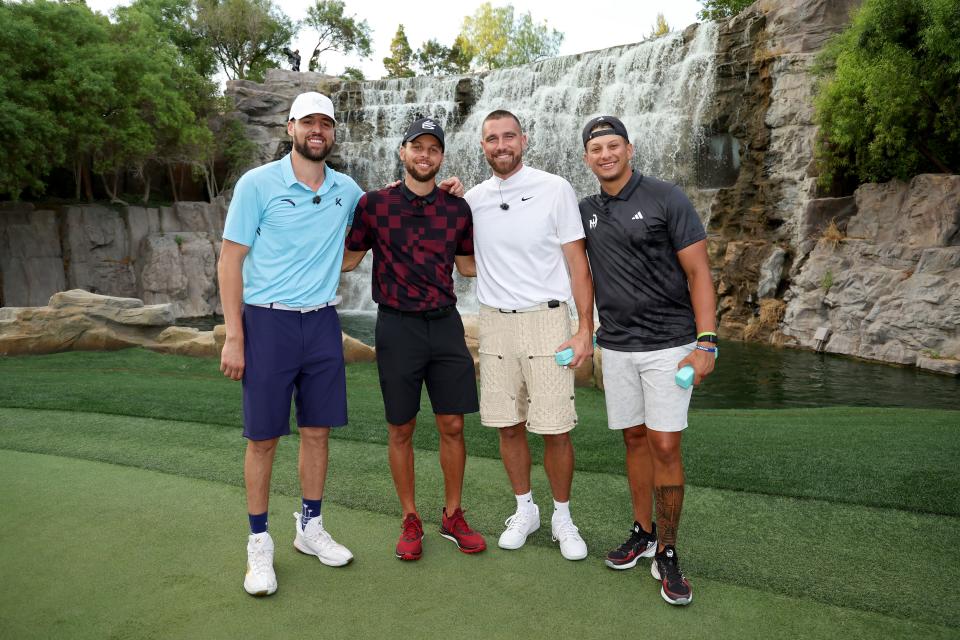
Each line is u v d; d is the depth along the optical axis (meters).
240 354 2.87
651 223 2.79
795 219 17.30
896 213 14.51
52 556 2.96
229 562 2.93
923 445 5.04
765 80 18.81
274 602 2.60
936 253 13.08
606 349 3.01
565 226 3.06
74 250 22.75
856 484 4.03
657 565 2.75
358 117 28.78
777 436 5.43
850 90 14.88
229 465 4.42
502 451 3.28
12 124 19.00
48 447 4.84
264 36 40.69
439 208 3.09
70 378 8.05
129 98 23.36
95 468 4.27
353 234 3.19
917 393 10.71
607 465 4.50
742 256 17.67
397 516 3.55
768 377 12.09
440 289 3.13
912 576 2.85
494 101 26.81
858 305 14.26
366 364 10.02
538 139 23.75
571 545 3.03
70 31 22.16
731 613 2.53
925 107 14.20
